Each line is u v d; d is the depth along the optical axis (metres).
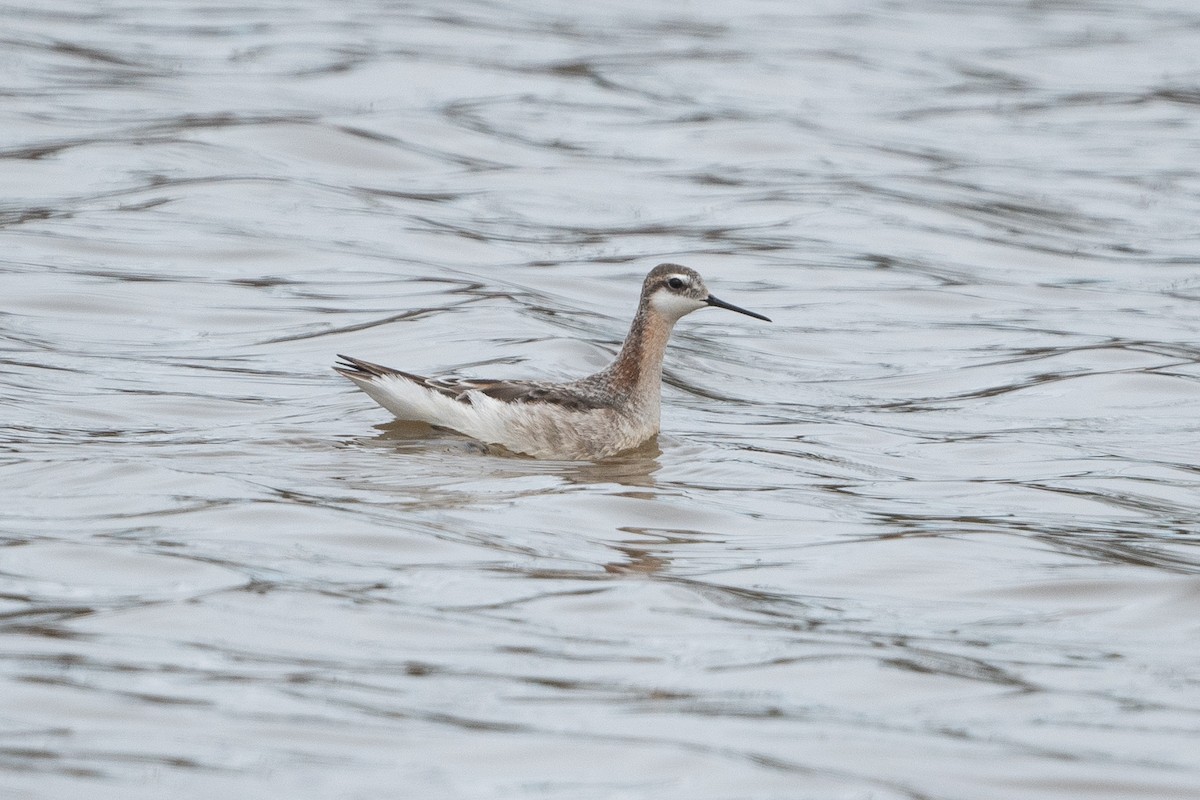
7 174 24.84
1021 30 42.78
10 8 37.34
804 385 18.08
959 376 18.55
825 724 8.71
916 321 21.08
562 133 30.53
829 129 31.80
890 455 15.15
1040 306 21.94
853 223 25.70
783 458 14.85
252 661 9.22
